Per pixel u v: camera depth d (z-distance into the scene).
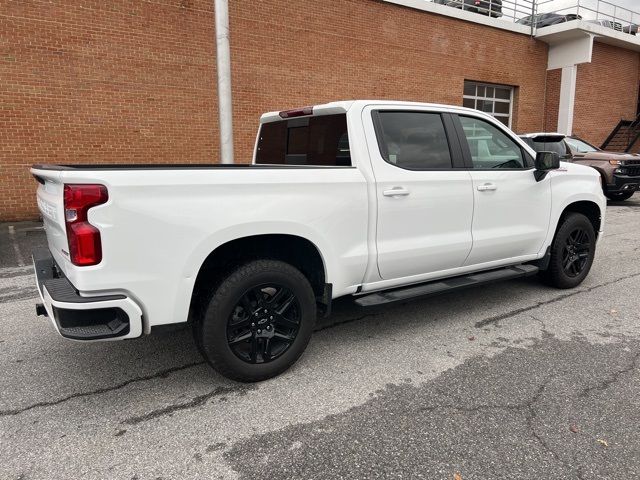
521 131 17.73
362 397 3.05
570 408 2.90
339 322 4.35
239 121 11.49
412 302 4.89
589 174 5.20
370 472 2.36
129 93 10.02
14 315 4.59
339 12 12.66
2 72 8.84
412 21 14.12
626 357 3.60
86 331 2.65
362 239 3.51
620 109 20.50
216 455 2.49
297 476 2.33
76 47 9.38
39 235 8.30
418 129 3.88
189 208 2.79
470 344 3.86
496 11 16.86
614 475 2.33
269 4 11.51
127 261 2.65
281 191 3.11
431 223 3.85
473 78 15.91
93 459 2.46
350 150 3.57
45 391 3.15
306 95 12.42
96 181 2.54
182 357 3.65
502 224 4.35
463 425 2.74
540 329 4.16
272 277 3.13
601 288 5.34
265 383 3.25
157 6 10.08
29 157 9.29
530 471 2.36
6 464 2.42
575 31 16.44
